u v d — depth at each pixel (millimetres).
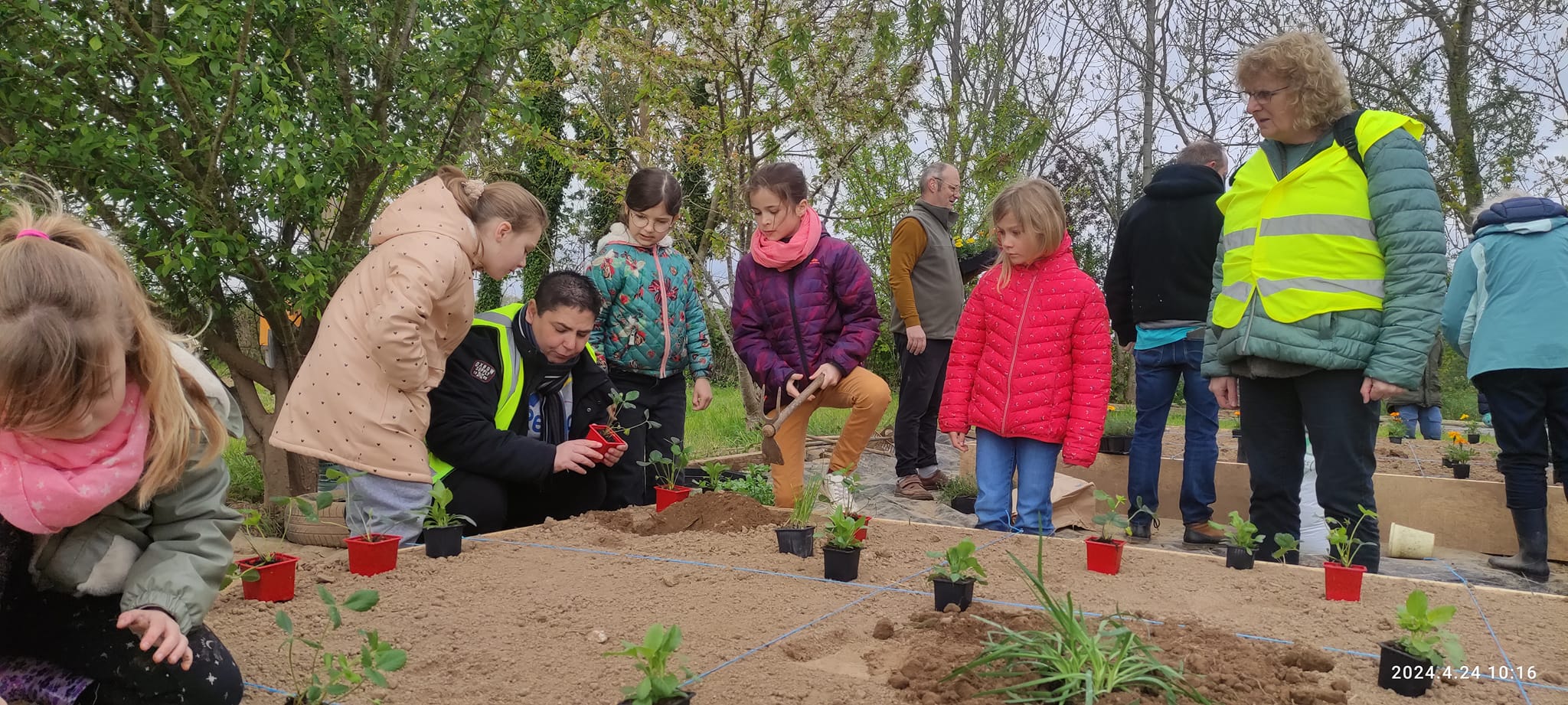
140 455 1810
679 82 8281
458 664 2252
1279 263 3580
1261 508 3895
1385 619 2629
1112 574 3189
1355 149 3477
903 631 2459
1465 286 4844
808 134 8180
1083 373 4215
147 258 4734
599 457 4258
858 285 4551
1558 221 4570
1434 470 7160
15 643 2016
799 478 4715
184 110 4746
